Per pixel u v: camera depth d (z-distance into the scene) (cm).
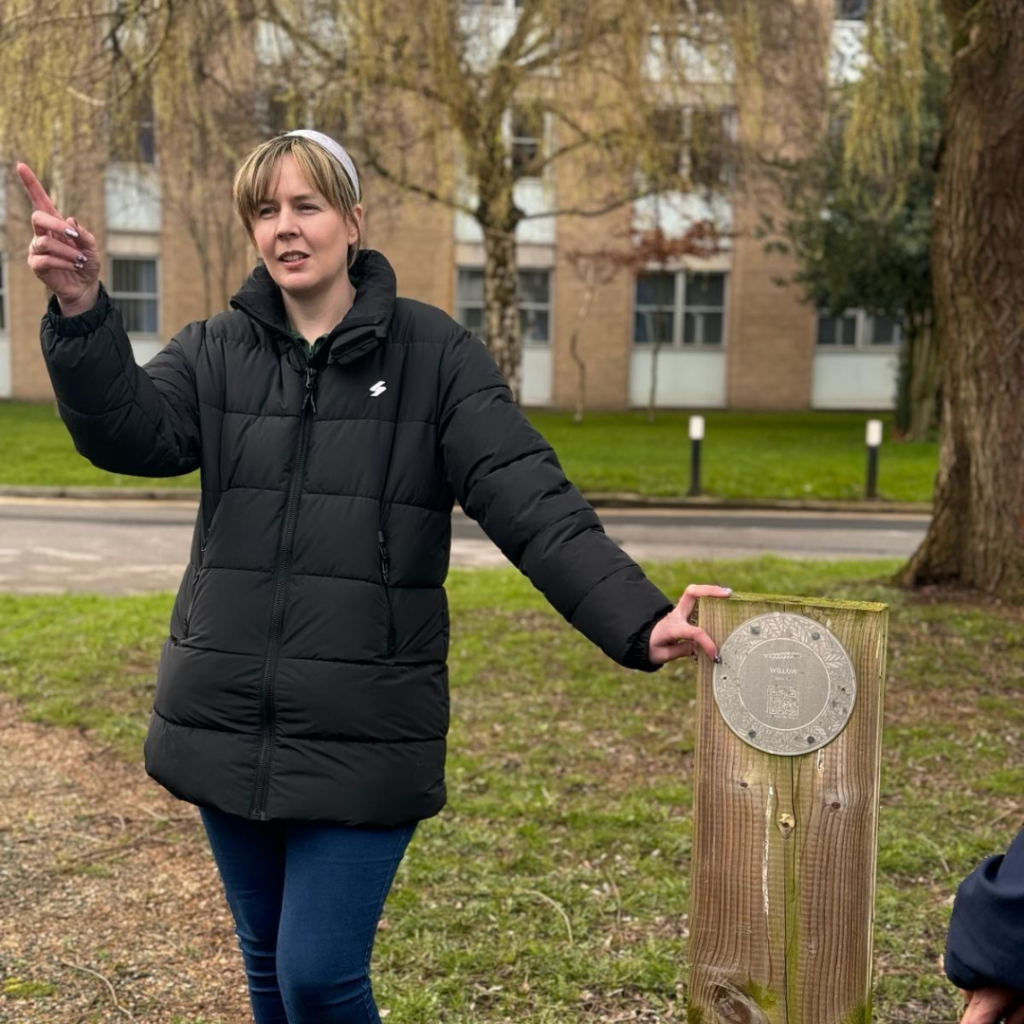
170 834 397
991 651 604
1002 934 130
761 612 175
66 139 880
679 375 2811
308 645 194
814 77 1490
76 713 530
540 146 1644
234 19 907
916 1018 279
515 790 429
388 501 201
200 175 1360
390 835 200
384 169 1534
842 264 2005
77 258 184
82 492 1515
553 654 629
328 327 213
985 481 710
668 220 2605
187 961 310
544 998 288
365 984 200
